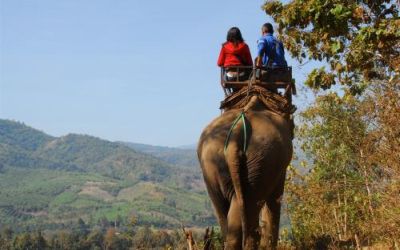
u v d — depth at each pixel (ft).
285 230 38.06
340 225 31.60
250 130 19.57
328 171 34.86
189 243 27.63
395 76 23.50
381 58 29.43
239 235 18.62
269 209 22.04
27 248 435.12
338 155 33.68
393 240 22.90
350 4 31.30
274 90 24.49
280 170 19.94
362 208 27.17
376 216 24.75
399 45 28.50
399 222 21.95
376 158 23.04
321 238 32.04
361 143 26.03
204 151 19.81
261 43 24.68
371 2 31.83
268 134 19.58
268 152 19.26
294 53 35.55
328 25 31.32
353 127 30.66
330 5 31.42
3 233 563.48
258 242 19.30
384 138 22.89
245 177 19.13
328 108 34.45
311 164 39.96
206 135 20.22
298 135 39.22
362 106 24.59
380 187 23.24
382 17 31.89
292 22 33.91
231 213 18.89
